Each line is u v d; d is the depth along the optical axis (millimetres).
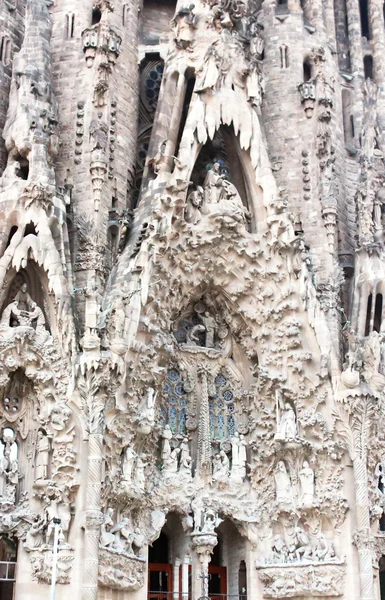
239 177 36312
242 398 35375
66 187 34031
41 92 33406
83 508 28297
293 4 42656
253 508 33906
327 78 41781
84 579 27328
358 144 42062
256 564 33312
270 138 40000
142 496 31031
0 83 34969
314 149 39469
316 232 37969
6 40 35906
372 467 33750
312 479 33094
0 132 34250
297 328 33906
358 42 44938
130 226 33969
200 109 35000
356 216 39469
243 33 38156
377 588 32750
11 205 31000
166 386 34562
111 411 29703
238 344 35844
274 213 34812
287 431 33094
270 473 34031
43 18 35062
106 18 37406
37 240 30438
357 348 34719
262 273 34656
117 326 29984
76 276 32938
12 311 29953
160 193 33469
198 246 34094
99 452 28562
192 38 36406
